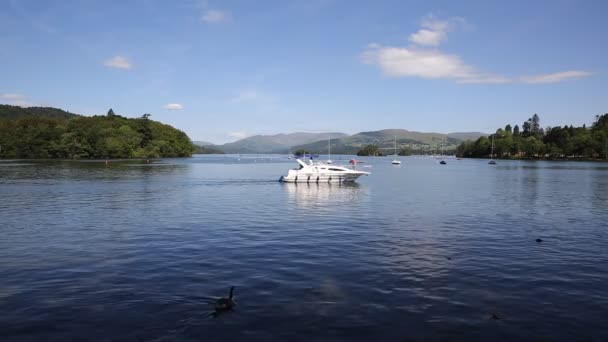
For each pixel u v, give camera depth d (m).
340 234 28.73
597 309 15.48
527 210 41.12
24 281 18.44
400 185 72.50
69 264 21.08
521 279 18.89
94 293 16.94
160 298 16.36
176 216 36.38
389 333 13.44
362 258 22.30
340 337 13.16
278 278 18.81
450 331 13.61
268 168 136.62
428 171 129.12
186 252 23.48
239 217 35.97
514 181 82.94
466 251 24.03
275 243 25.81
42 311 15.13
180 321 14.28
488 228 31.31
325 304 15.76
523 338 13.21
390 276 19.17
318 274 19.42
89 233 28.78
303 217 36.12
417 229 30.75
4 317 14.64
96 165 135.12
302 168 76.19
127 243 25.73
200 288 17.48
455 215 37.62
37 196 51.09
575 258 22.59
